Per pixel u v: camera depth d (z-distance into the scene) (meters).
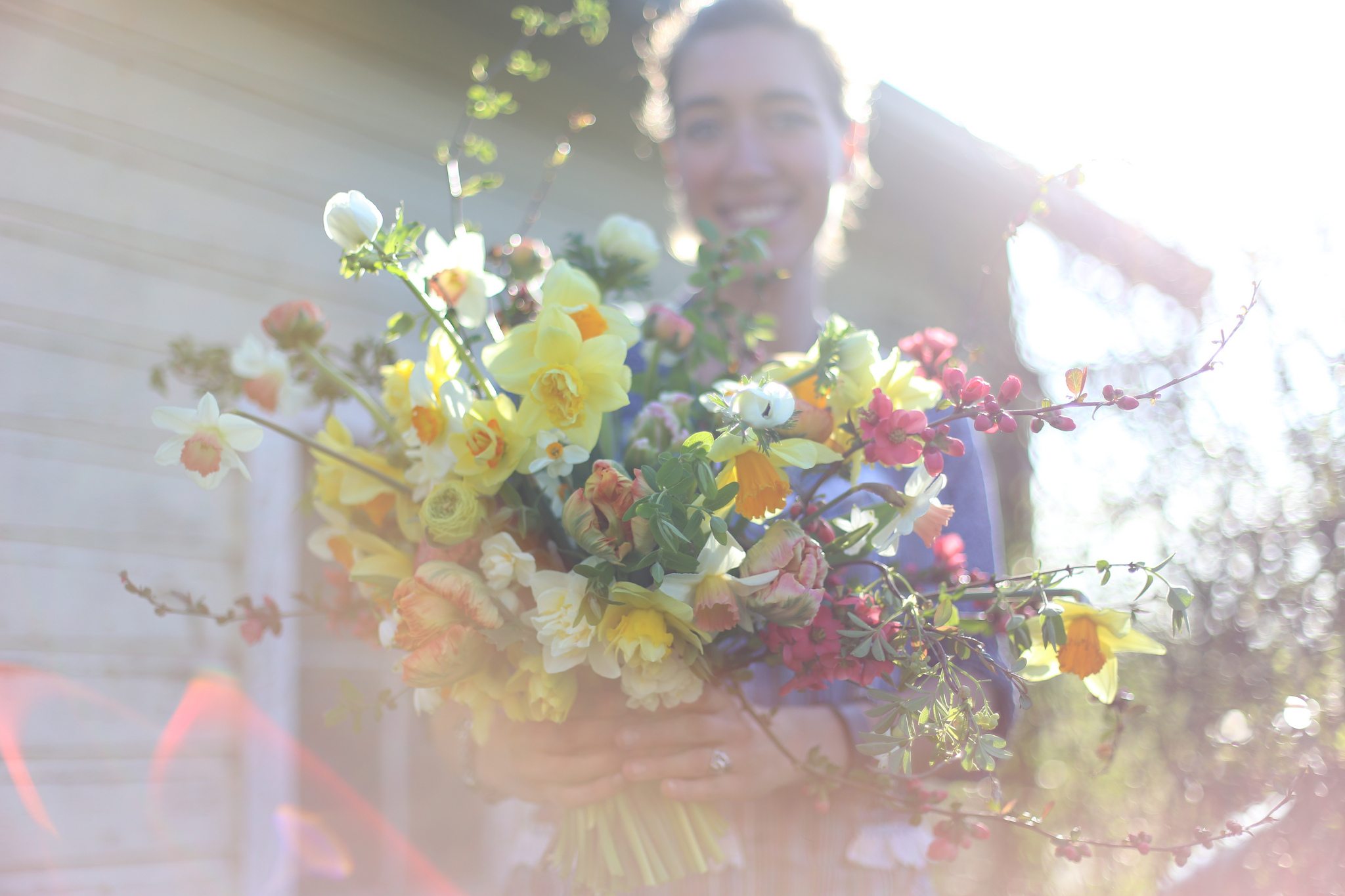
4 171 2.14
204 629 2.26
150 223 2.36
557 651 0.87
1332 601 2.33
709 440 0.85
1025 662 0.88
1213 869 0.98
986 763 0.83
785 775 1.11
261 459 2.38
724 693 1.08
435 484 0.95
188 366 1.25
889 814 1.27
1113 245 2.81
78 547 2.12
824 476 0.97
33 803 1.97
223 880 2.19
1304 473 2.43
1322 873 1.03
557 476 0.96
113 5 2.36
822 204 1.61
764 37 1.57
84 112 2.28
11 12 2.19
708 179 1.59
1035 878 2.64
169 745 2.16
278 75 2.67
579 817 1.13
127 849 2.07
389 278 2.82
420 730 2.64
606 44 3.13
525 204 3.31
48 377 2.14
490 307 1.19
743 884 1.16
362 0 2.75
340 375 1.15
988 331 1.54
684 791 1.06
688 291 1.65
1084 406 0.86
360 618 1.17
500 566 0.89
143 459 2.24
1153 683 2.49
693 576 0.86
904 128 3.79
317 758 2.48
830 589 0.97
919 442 0.88
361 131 2.85
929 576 1.04
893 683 0.90
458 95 3.13
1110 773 2.58
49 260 2.18
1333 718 1.45
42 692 2.02
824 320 1.95
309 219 2.68
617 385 0.91
